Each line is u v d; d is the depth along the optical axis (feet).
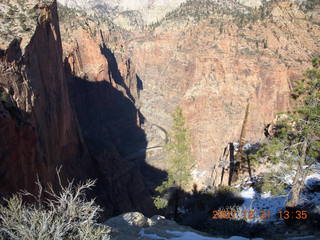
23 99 79.82
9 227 21.22
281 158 56.70
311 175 74.23
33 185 72.28
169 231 43.86
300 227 49.19
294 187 55.42
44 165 83.76
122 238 37.58
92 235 22.76
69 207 23.90
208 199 93.25
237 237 43.11
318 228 46.47
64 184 112.06
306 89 53.26
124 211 167.32
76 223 23.21
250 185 89.30
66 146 131.23
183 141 80.64
